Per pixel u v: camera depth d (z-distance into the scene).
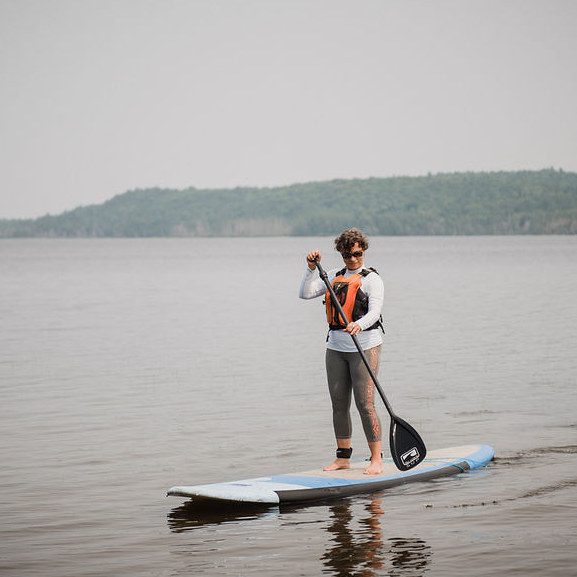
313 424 12.02
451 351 19.56
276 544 7.19
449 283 48.44
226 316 30.28
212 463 9.94
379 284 8.81
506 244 171.62
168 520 7.88
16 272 74.81
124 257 127.12
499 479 9.01
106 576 6.53
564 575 6.39
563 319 26.91
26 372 17.44
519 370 16.66
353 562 6.74
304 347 21.08
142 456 10.30
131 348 21.27
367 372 8.82
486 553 6.85
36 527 7.70
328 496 8.45
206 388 15.24
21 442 11.11
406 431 8.95
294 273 68.19
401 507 8.12
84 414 12.98
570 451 10.16
